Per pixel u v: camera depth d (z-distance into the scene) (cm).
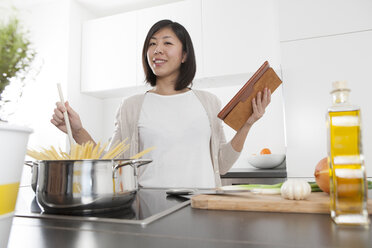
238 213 47
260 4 224
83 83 267
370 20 182
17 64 30
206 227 39
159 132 131
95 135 287
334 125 40
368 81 179
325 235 34
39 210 53
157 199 65
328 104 184
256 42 222
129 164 51
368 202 45
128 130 138
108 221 42
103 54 263
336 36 186
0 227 28
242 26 226
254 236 34
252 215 46
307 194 50
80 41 271
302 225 39
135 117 138
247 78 237
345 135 39
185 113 136
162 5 251
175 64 139
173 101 140
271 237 33
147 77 152
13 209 30
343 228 36
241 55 224
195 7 239
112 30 263
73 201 46
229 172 200
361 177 38
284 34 195
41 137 251
